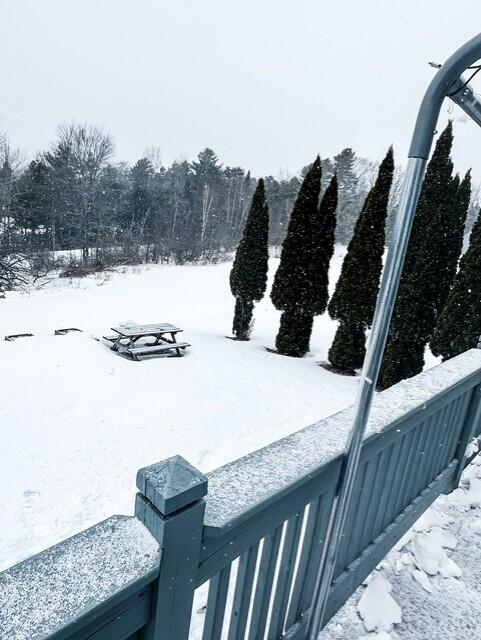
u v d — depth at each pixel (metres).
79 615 0.56
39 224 25.80
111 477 3.79
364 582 1.79
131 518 0.75
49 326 10.70
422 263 6.32
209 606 0.94
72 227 26.58
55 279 19.89
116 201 31.97
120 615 0.65
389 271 1.04
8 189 20.48
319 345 10.17
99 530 0.71
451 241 6.38
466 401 2.46
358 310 7.29
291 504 1.07
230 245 36.25
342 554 1.55
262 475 1.03
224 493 0.92
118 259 25.53
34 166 26.84
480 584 1.87
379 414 1.57
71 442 4.34
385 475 1.69
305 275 8.23
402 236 1.01
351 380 7.21
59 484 3.63
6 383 5.64
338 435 1.33
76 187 26.42
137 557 0.67
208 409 5.39
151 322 11.87
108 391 5.69
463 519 2.32
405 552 1.99
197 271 23.88
